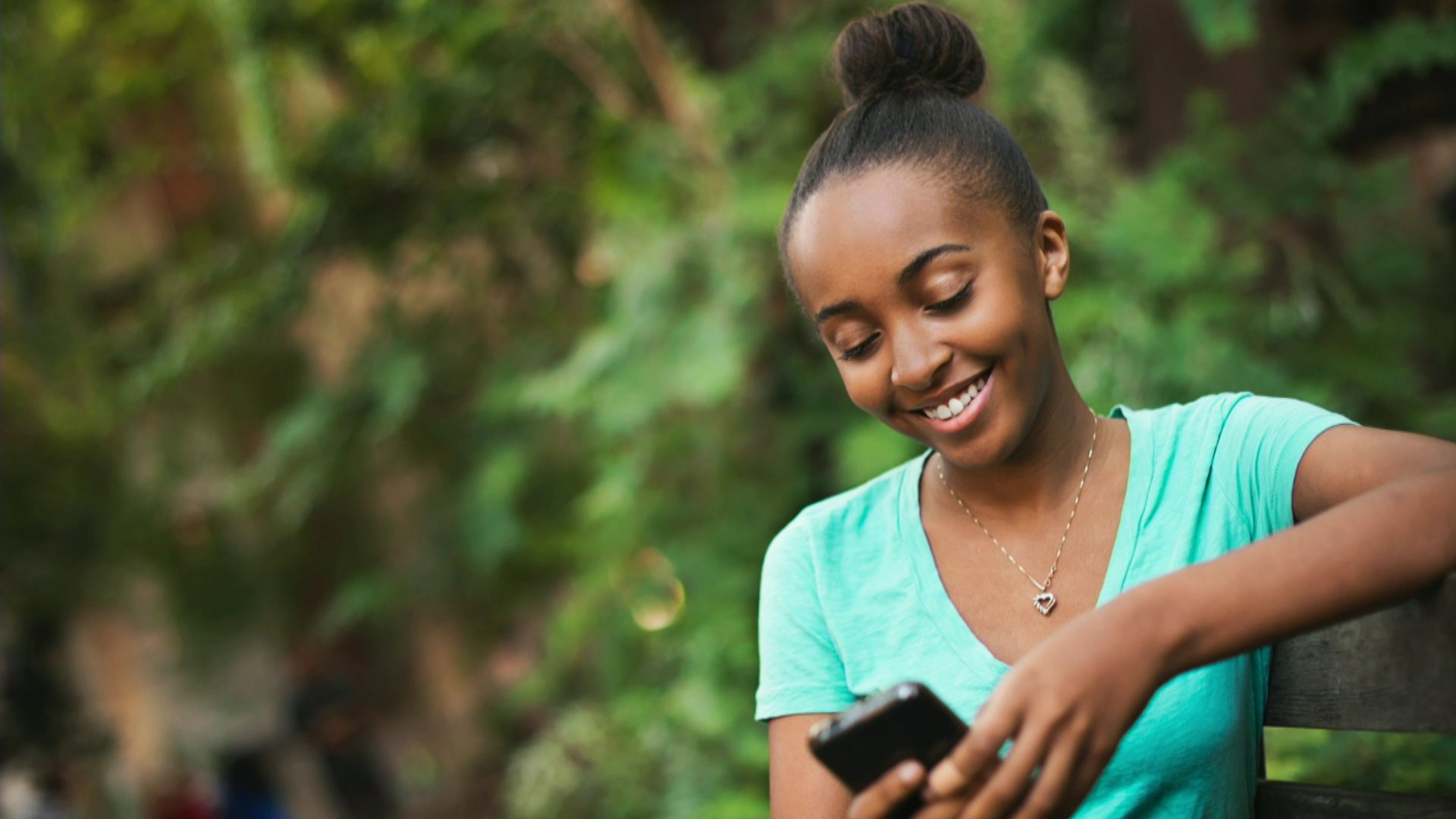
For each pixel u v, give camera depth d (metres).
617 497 4.61
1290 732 1.78
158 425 7.05
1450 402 3.80
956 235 1.05
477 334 5.84
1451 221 4.64
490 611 6.68
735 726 4.40
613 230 4.86
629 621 5.02
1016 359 1.08
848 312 1.08
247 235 7.05
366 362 5.83
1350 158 5.14
